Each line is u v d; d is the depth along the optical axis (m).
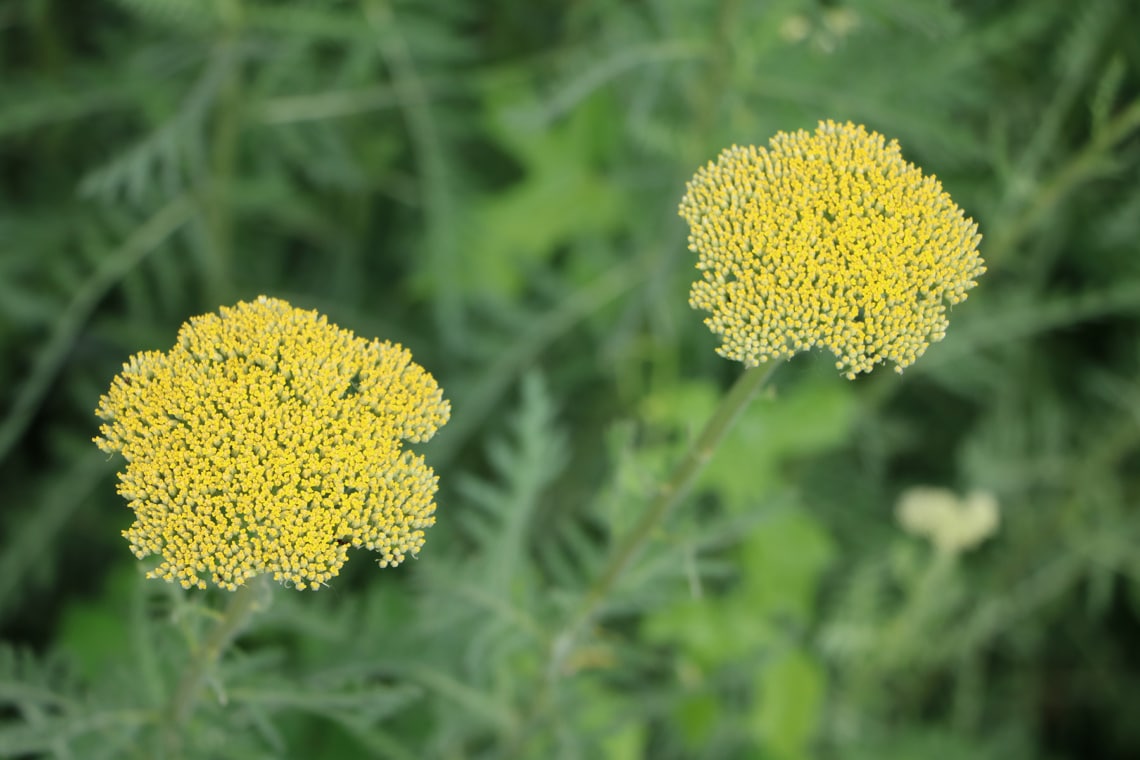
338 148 1.57
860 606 1.54
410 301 1.73
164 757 1.07
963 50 1.42
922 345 1.00
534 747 1.23
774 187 1.00
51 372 1.44
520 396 1.70
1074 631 1.77
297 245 1.79
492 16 1.73
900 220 0.99
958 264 1.00
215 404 0.98
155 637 1.10
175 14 1.36
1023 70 1.61
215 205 1.51
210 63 1.39
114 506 1.61
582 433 1.70
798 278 0.99
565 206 1.64
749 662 1.28
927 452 1.80
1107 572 1.65
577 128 1.65
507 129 1.64
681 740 1.47
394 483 0.98
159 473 0.97
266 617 1.06
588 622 1.14
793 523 1.51
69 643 1.38
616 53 1.42
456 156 1.60
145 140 1.46
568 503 1.65
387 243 1.78
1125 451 1.63
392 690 1.10
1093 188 1.58
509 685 1.24
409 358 1.00
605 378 1.72
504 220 1.62
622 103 1.62
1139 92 1.55
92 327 1.62
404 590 1.36
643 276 1.63
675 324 1.63
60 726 1.08
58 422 1.68
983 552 1.77
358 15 1.46
